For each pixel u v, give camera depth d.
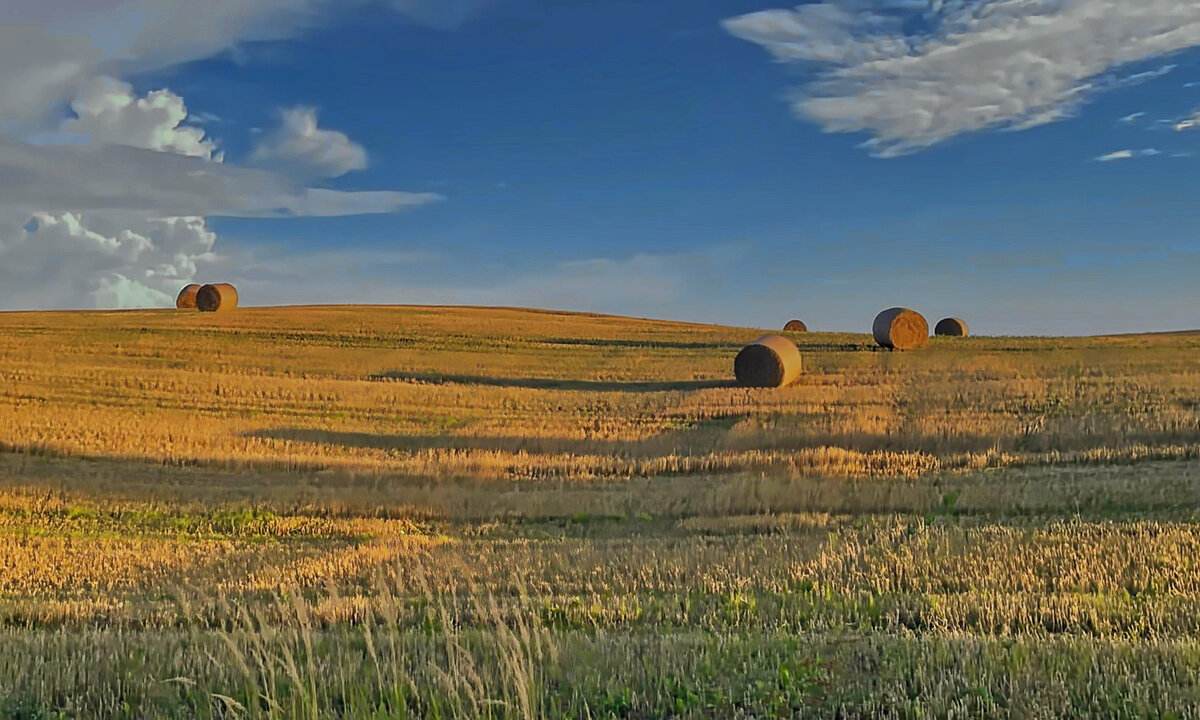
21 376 30.81
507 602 9.03
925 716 5.32
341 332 45.94
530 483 19.41
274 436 24.38
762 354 30.98
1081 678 5.80
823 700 5.76
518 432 25.05
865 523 14.27
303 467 21.03
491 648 6.77
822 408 26.44
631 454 22.12
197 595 10.52
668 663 6.37
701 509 16.16
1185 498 14.60
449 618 8.39
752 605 8.62
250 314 53.62
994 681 5.82
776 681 6.02
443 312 62.91
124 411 26.69
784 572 10.34
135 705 5.86
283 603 9.00
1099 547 11.00
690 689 5.86
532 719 5.25
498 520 16.14
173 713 5.73
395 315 55.81
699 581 10.06
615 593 9.77
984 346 39.94
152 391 29.56
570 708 5.61
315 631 7.70
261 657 6.39
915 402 26.56
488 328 49.69
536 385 33.38
